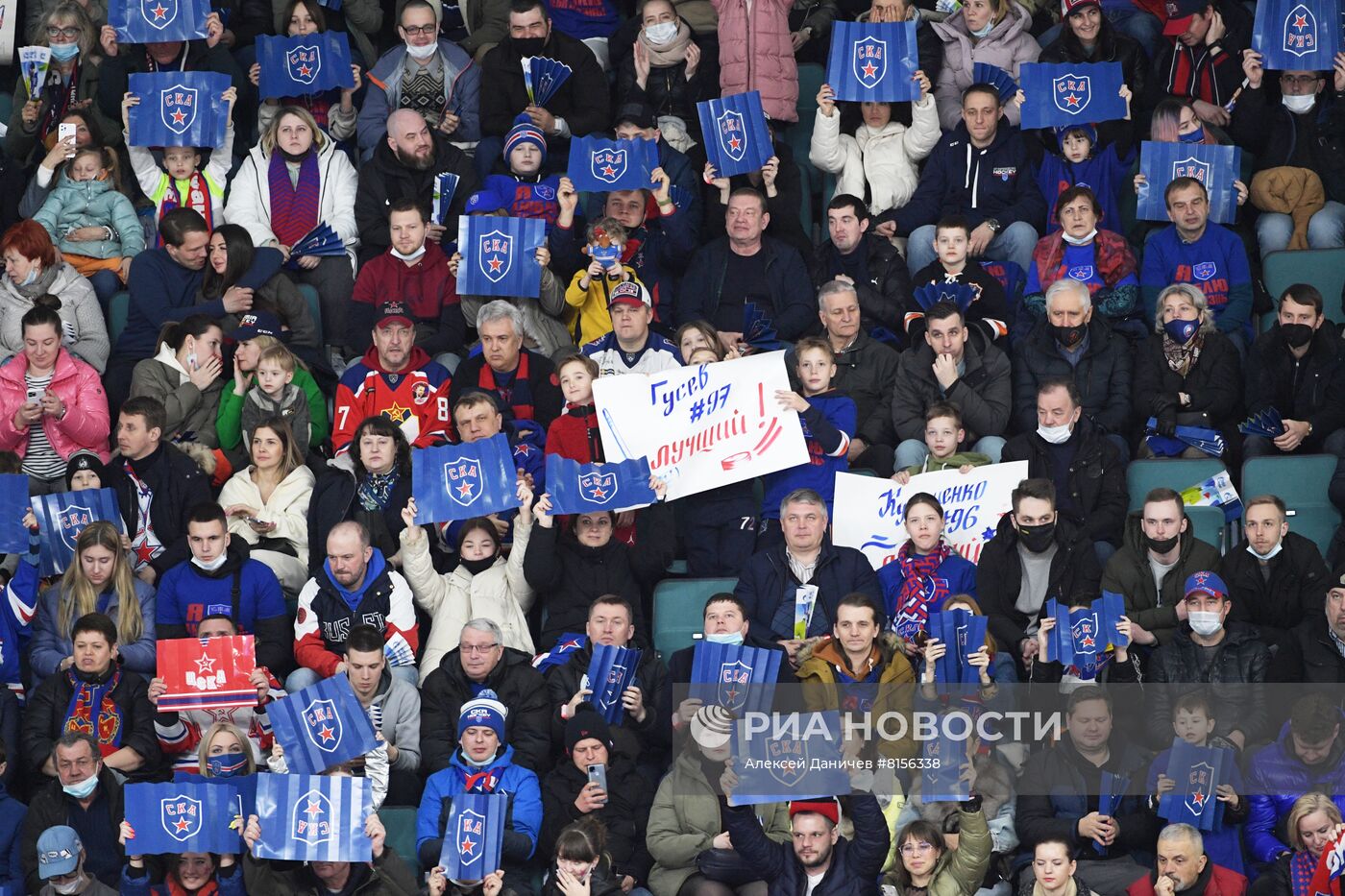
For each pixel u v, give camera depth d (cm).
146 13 4366
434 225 4228
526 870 3250
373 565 3578
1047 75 4259
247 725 3375
